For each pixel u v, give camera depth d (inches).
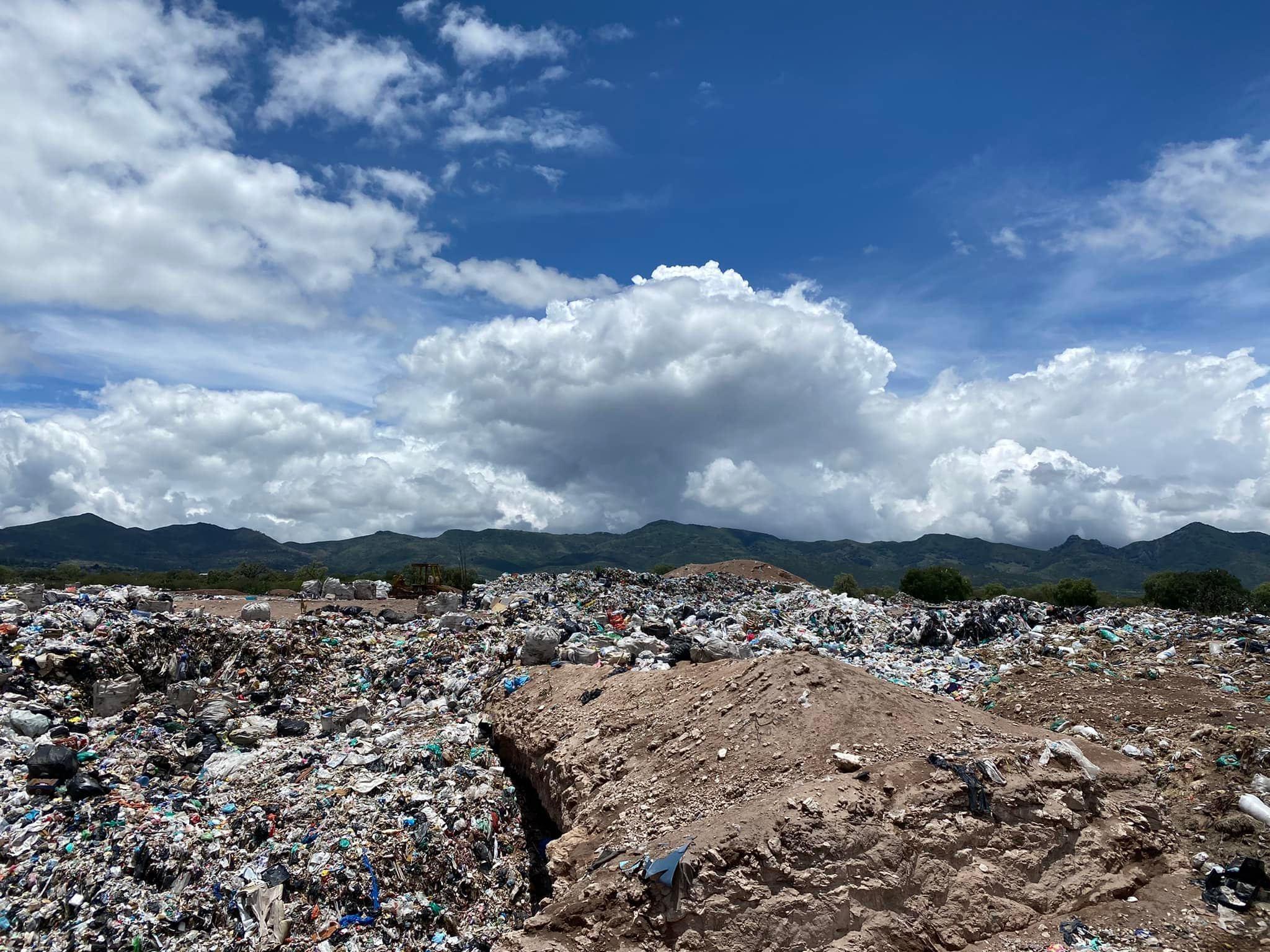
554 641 800.3
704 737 495.2
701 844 377.4
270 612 1058.1
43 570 2903.5
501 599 1173.7
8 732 613.6
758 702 493.4
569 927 391.2
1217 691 635.5
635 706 585.0
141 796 566.6
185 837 514.0
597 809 488.4
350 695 812.0
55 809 533.0
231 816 546.9
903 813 377.7
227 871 494.9
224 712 722.8
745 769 449.4
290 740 697.0
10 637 723.4
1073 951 337.7
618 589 1309.1
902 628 1048.8
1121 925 353.1
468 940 485.7
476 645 884.6
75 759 586.2
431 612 1125.1
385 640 925.8
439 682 810.2
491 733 692.1
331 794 578.6
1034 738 442.3
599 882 399.2
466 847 550.0
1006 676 790.5
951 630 1020.5
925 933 353.7
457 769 630.5
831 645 975.0
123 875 481.7
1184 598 1464.1
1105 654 839.7
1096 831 391.2
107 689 692.7
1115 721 598.5
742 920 355.3
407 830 544.4
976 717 473.4
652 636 909.8
